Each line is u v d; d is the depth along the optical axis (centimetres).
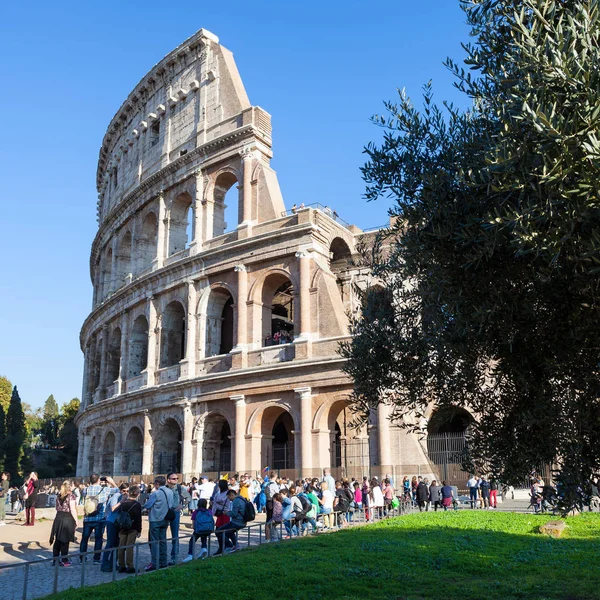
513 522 3266
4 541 3078
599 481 1336
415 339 1777
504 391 1606
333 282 5566
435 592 1788
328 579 1936
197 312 6122
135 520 2316
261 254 5650
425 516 3559
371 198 1697
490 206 1389
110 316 7550
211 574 2009
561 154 1119
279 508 2862
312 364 5088
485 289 1411
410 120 1677
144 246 7294
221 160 6281
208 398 5725
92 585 2002
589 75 1108
